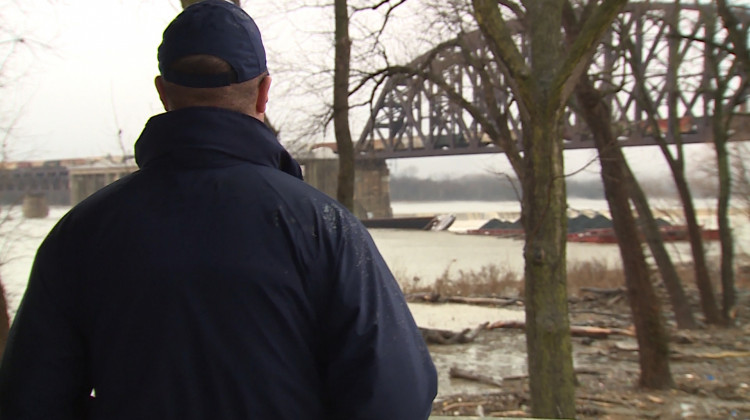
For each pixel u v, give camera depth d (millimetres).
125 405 1276
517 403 10188
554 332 6320
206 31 1379
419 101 28016
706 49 16516
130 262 1311
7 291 12227
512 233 60469
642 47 17609
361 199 70062
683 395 10328
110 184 1475
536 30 6430
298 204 1361
